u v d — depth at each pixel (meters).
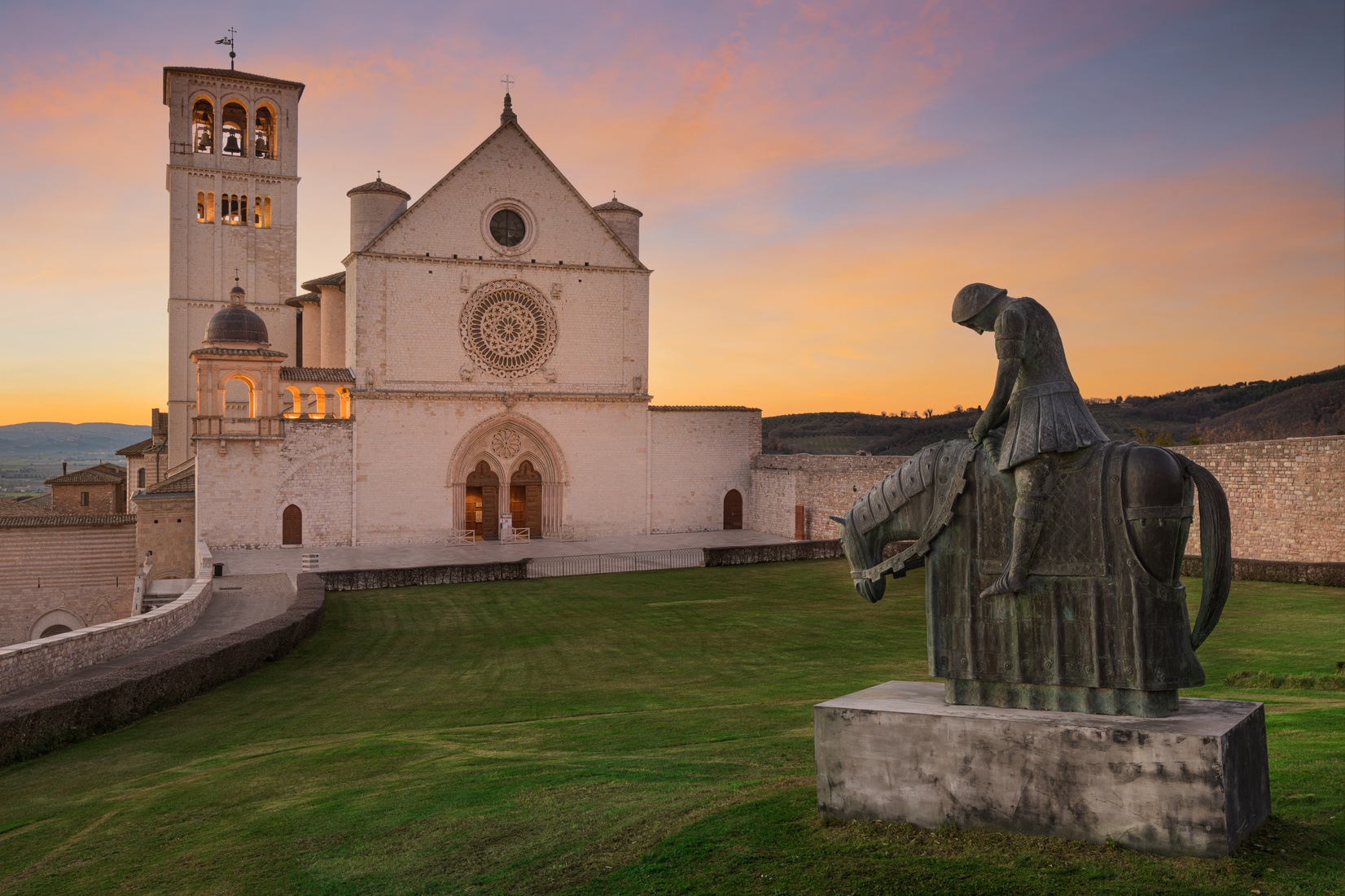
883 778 8.77
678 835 9.12
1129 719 8.07
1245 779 7.78
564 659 27.91
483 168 67.19
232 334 62.56
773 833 8.88
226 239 82.38
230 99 82.56
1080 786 7.85
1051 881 7.20
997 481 8.91
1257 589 32.91
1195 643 8.54
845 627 31.75
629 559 55.25
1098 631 8.36
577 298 69.75
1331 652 22.16
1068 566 8.52
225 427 61.09
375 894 8.73
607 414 70.38
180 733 19.94
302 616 33.00
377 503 63.94
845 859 8.02
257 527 61.16
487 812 11.00
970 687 9.01
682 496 72.81
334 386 67.62
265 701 23.47
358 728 19.50
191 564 64.12
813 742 14.19
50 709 18.78
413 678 25.97
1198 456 42.97
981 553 8.96
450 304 66.25
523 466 69.56
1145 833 7.55
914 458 9.79
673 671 25.16
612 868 8.52
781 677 23.50
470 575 48.28
